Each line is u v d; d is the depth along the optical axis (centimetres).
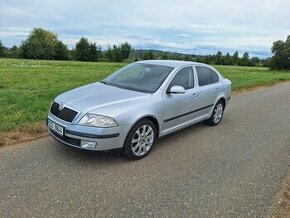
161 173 442
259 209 362
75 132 427
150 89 518
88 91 510
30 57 9612
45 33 9988
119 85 548
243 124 764
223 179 436
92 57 9762
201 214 345
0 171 415
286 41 5831
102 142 427
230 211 354
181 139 605
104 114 427
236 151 557
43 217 321
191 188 403
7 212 325
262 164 502
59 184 390
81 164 452
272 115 901
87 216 328
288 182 438
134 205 354
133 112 452
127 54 9744
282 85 2061
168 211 347
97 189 384
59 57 10038
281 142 630
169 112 527
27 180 395
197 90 605
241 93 1401
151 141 502
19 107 748
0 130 567
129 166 456
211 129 693
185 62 626
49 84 1428
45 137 557
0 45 9162
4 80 1580
